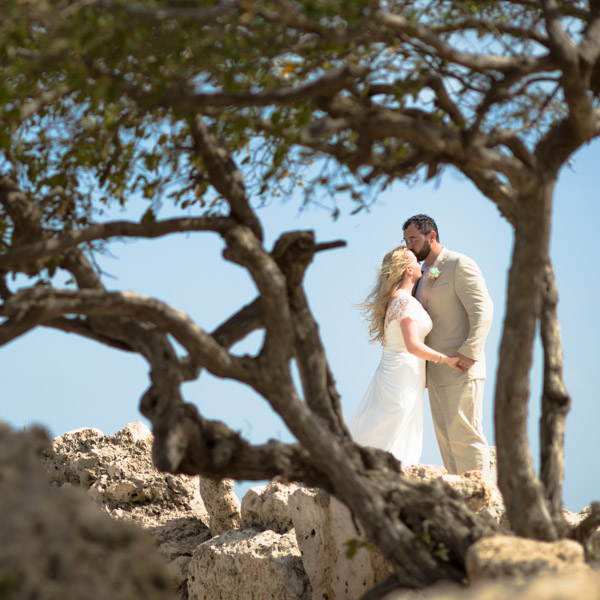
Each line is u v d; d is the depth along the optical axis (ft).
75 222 58.80
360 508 51.26
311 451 51.39
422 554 50.49
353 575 64.69
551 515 53.16
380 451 55.26
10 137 50.67
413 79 49.88
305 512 69.36
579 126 50.24
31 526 35.53
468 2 53.78
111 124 51.03
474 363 83.10
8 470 37.65
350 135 51.44
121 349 53.26
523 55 49.06
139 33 44.39
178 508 90.63
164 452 48.11
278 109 51.01
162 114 53.98
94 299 47.19
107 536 37.29
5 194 53.67
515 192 54.95
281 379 50.72
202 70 47.75
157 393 50.11
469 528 51.55
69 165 56.49
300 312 54.44
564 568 42.60
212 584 77.46
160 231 51.08
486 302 83.87
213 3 43.93
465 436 84.33
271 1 42.47
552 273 56.95
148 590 37.14
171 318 48.39
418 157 49.70
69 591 34.35
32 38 48.08
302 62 50.06
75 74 45.60
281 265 52.90
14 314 46.42
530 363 50.85
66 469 95.71
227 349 53.01
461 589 48.75
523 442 51.31
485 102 48.03
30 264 53.47
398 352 83.56
